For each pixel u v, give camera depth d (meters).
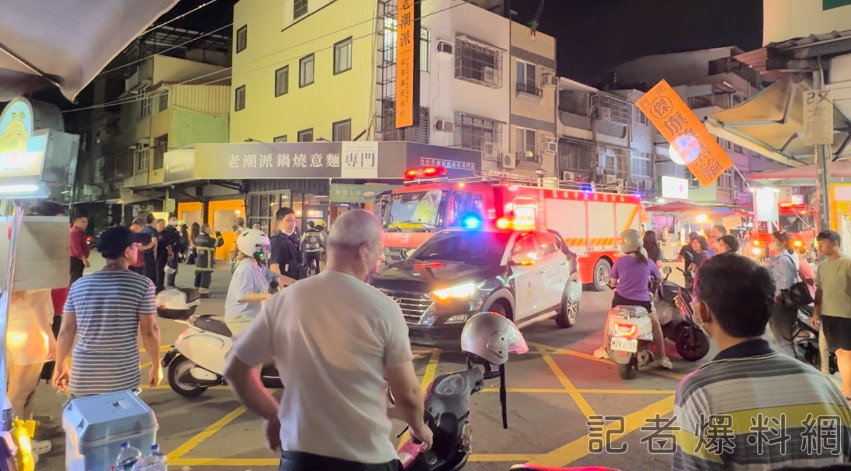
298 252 8.20
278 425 2.19
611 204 14.66
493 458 4.22
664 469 4.02
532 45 25.30
